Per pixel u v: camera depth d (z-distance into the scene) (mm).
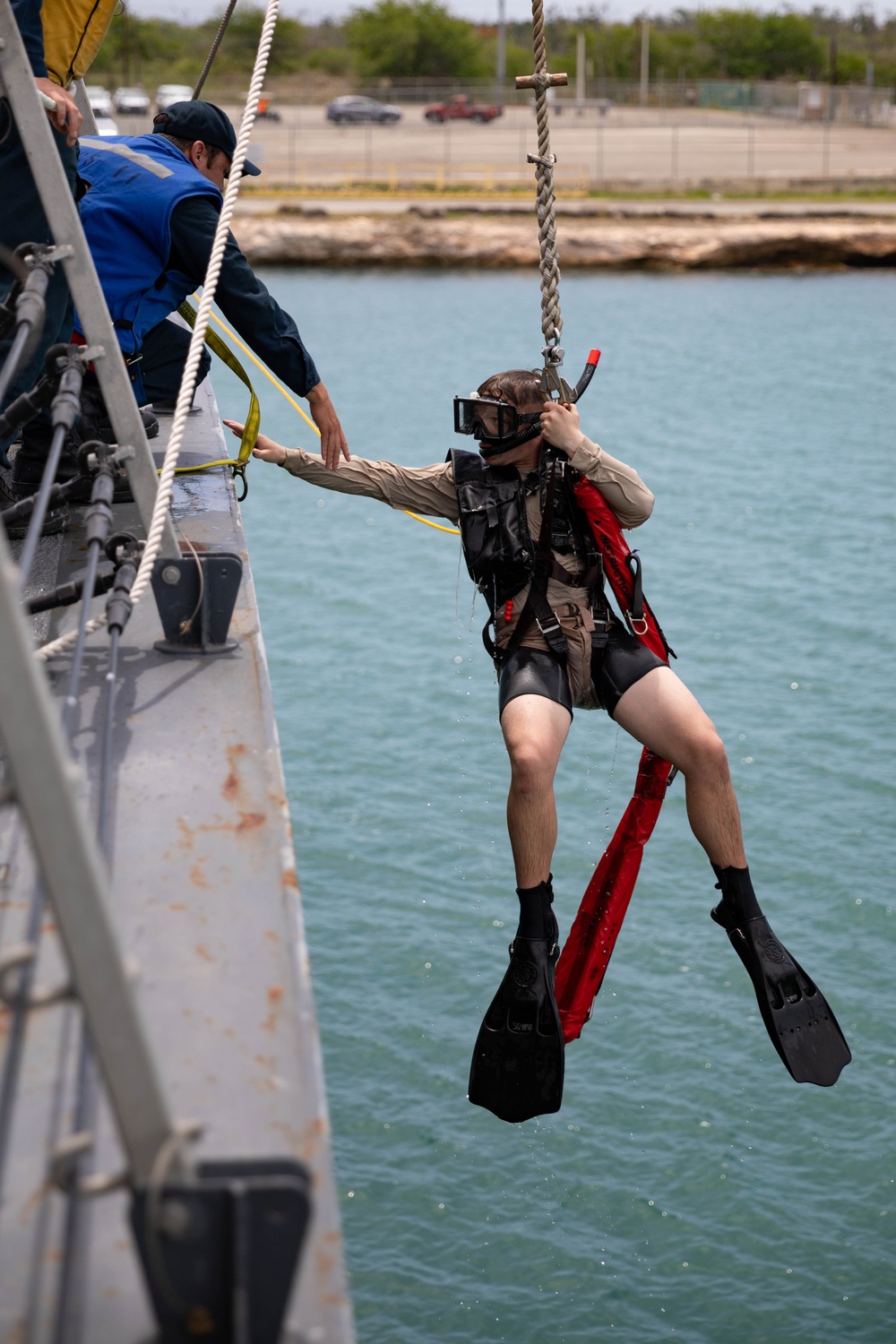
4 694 1456
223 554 3320
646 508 3793
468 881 10656
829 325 41438
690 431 27797
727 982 9461
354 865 10852
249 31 97562
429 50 98625
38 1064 1974
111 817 2586
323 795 12070
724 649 15758
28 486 4410
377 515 21891
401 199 58219
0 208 3717
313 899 10336
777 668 15133
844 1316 6734
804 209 56938
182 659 3312
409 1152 7809
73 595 3229
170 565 3273
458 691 14578
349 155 67000
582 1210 7480
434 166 64312
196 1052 1973
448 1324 6668
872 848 11094
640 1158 7863
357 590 18094
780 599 17484
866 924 10047
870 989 9305
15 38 3166
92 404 4754
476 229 53844
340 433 4340
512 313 43406
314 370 4379
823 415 29406
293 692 14516
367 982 9328
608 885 3930
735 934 3748
